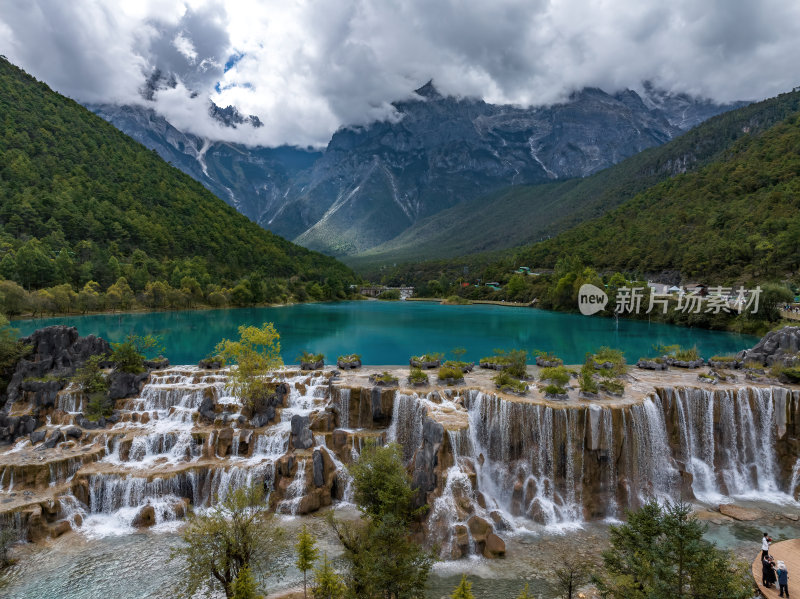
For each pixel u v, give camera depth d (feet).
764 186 642.63
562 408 132.16
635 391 151.84
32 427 147.43
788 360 182.39
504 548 107.65
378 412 149.48
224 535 88.17
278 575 100.32
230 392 164.45
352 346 312.50
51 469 127.54
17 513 111.96
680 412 152.56
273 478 131.44
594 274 570.87
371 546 88.43
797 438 147.13
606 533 117.91
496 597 93.56
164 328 381.19
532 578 99.76
